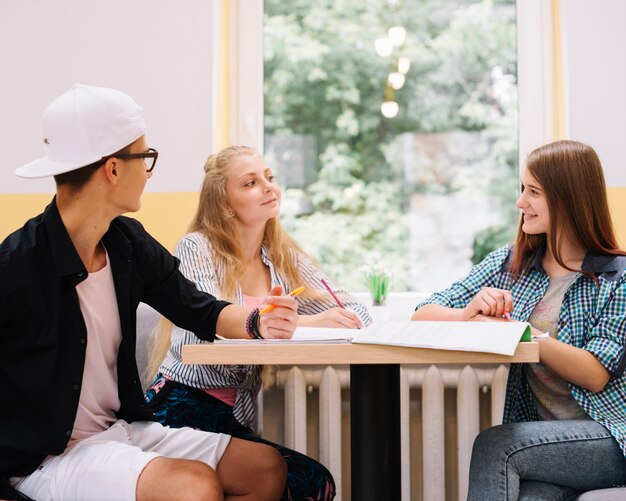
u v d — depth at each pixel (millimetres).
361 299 2393
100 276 1502
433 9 2461
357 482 1410
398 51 2461
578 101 2287
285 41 2469
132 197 1462
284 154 2467
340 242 2455
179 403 1837
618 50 2283
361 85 2461
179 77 2324
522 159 2428
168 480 1314
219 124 2406
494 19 2455
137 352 2020
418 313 1795
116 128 1418
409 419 2213
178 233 2297
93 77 2344
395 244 2451
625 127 2277
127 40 2338
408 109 2457
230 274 1892
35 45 2352
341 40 2465
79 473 1348
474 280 1902
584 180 1729
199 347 1314
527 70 2430
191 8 2328
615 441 1546
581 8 2289
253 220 1945
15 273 1368
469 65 2457
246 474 1585
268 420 2221
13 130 2346
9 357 1387
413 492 2240
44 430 1376
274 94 2475
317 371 2172
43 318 1390
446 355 1283
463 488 2125
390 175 2455
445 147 2453
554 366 1608
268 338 1462
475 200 2451
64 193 1434
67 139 1413
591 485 1540
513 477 1503
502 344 1254
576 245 1763
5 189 2332
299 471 1765
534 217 1778
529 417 1791
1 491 1353
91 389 1492
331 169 2459
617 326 1643
